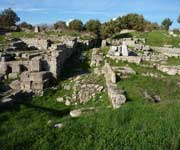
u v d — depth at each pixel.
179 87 20.80
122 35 49.25
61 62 25.20
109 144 11.71
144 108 15.12
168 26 71.19
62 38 40.00
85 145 11.61
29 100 18.75
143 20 70.00
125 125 13.30
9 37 38.47
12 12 70.19
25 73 20.48
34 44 35.44
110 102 17.48
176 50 34.06
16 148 11.52
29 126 13.81
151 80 21.52
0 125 14.01
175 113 14.48
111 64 26.00
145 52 32.53
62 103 19.05
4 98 17.03
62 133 12.63
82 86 20.86
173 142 11.88
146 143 11.71
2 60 23.00
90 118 14.20
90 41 40.44
